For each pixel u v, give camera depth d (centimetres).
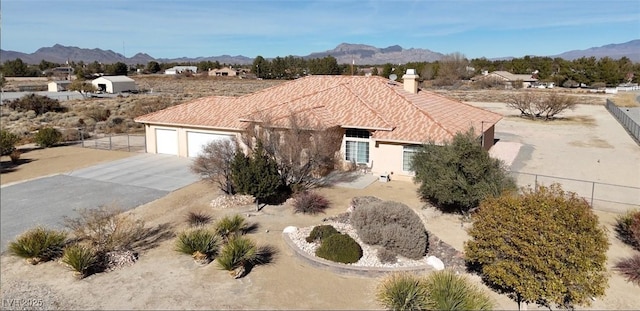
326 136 2053
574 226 988
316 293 1124
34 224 1655
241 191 1764
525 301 1058
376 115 2356
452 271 1145
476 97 7475
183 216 1719
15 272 1265
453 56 12019
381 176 2186
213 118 2722
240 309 1054
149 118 2894
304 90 2975
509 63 13325
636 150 3050
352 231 1456
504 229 1021
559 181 2225
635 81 11500
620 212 1727
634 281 1163
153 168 2511
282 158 1905
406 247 1270
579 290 965
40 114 5212
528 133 3831
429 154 1744
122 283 1186
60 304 1084
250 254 1225
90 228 1379
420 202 1853
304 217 1686
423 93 3169
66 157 2877
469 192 1555
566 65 10812
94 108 5306
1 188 2148
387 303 1021
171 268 1268
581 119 4838
